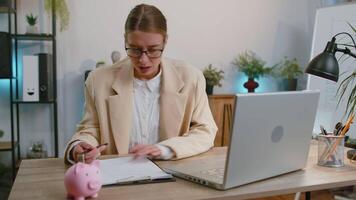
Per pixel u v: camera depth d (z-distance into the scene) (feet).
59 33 9.41
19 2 9.12
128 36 4.00
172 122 4.56
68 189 2.69
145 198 2.73
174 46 10.45
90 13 9.62
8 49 8.42
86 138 4.20
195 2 10.52
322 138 3.80
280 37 11.49
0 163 9.09
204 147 4.19
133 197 2.75
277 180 3.25
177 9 10.38
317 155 4.13
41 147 9.25
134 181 3.10
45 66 8.59
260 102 2.88
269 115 2.99
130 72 4.54
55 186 3.02
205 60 10.78
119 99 4.44
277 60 11.52
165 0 10.25
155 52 4.06
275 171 3.29
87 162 3.11
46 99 8.67
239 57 11.01
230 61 11.02
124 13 9.86
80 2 9.53
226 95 9.90
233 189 2.96
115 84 4.48
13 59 9.05
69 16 9.33
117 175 3.23
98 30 9.71
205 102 4.80
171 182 3.15
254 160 3.03
